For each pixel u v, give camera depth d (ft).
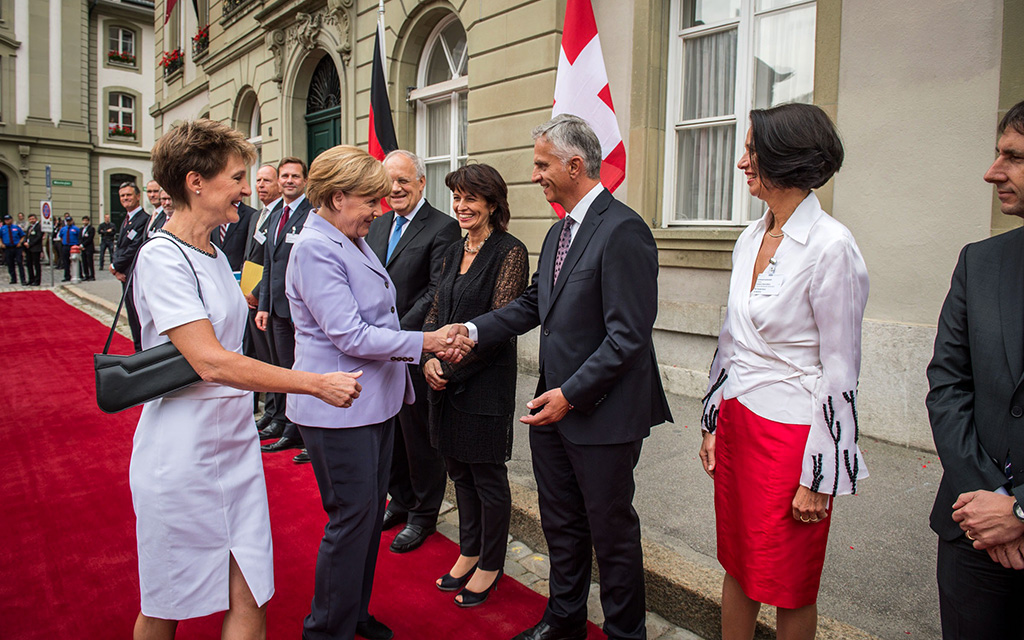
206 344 5.40
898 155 12.80
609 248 6.62
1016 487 4.37
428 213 11.09
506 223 8.96
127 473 13.07
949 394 5.08
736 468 6.06
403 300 10.85
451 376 8.18
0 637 7.75
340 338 6.79
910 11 12.50
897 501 10.43
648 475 11.64
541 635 7.53
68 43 81.87
